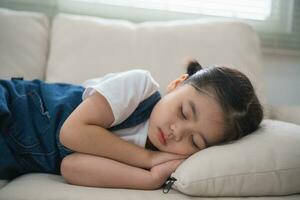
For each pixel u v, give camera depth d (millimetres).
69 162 849
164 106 921
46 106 991
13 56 1273
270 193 804
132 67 1289
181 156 900
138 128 969
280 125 984
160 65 1294
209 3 1698
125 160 885
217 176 772
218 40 1338
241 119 892
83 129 854
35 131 958
